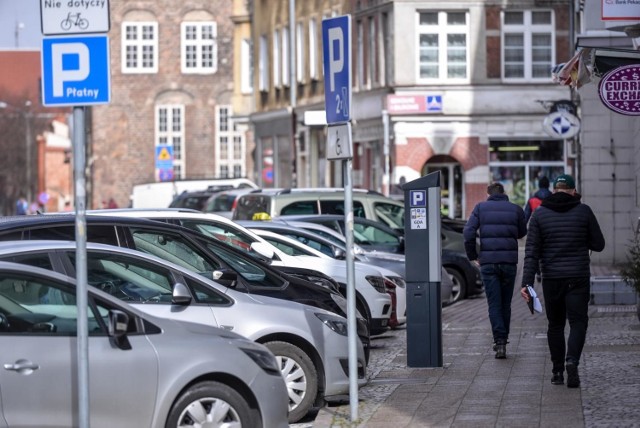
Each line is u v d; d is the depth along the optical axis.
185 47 101.38
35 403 11.62
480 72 58.47
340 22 14.31
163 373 12.01
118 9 100.75
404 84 58.28
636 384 16.36
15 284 11.96
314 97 68.38
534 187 58.78
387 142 51.09
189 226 21.50
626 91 17.58
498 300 19.94
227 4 101.38
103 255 14.22
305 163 70.19
